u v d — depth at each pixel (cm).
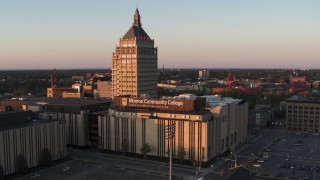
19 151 19138
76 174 19400
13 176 18825
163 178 18688
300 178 18662
